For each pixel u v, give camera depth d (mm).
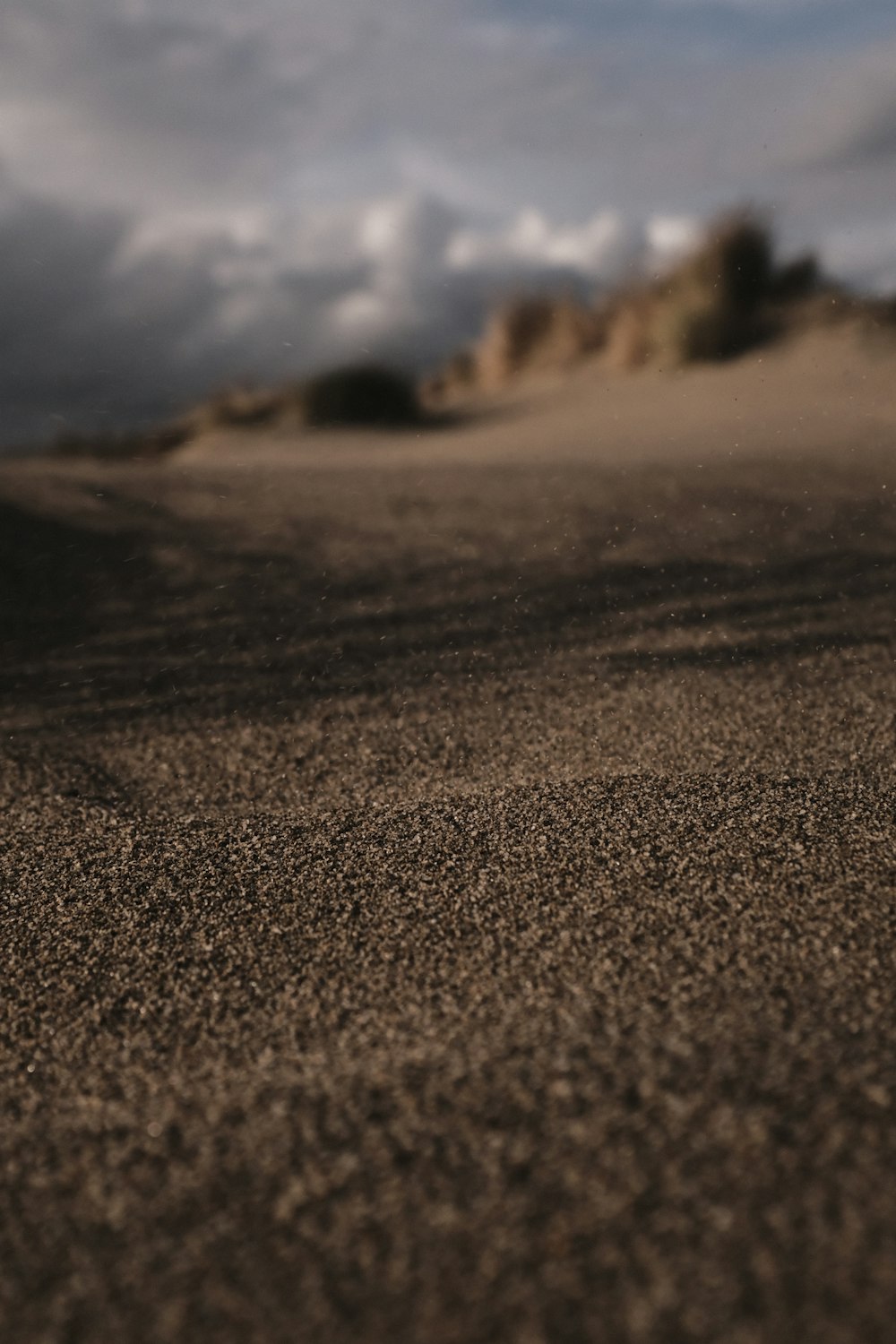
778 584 3270
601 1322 750
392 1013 1147
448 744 2207
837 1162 860
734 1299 755
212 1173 918
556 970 1194
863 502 4359
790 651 2686
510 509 4305
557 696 2447
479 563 3564
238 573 3477
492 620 3021
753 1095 943
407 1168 897
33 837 1786
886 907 1278
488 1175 881
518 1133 924
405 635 2926
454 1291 783
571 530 3945
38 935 1375
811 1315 740
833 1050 1005
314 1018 1155
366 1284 795
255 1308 786
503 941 1266
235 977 1246
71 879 1542
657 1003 1111
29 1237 869
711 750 2051
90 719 2430
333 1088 1017
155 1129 988
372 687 2564
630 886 1360
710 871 1385
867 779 1785
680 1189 847
